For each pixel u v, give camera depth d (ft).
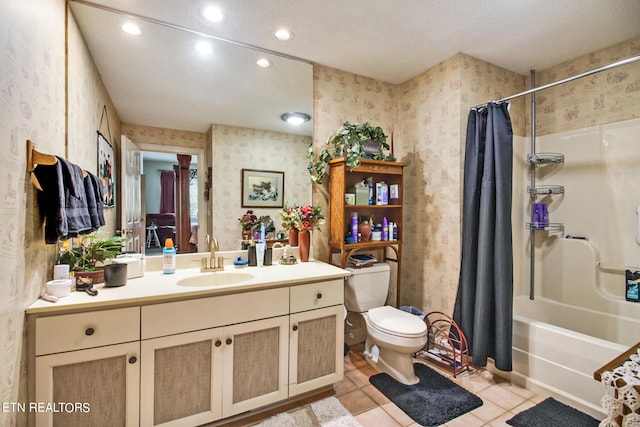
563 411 5.62
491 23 6.16
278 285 5.57
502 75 8.18
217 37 6.59
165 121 6.48
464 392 6.26
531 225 8.32
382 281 8.02
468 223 7.14
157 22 5.98
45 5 4.12
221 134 6.93
